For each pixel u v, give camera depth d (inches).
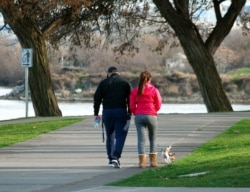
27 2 3228.3
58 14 3535.9
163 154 1697.8
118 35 4005.9
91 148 1985.7
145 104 1621.6
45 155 1859.0
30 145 2068.2
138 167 1640.0
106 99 1638.8
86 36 3885.3
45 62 3474.4
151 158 1635.1
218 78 3814.0
